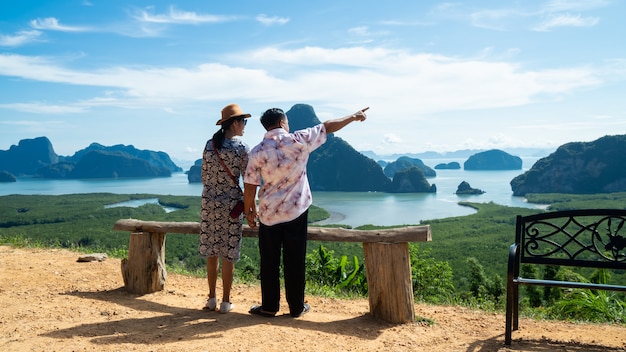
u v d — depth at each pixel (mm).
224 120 3727
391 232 3729
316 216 151750
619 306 5004
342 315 3939
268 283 3682
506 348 3170
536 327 3807
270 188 3523
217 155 3695
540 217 3410
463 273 42438
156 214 128750
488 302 5539
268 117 3545
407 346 3176
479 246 70750
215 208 3746
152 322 3527
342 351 3010
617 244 3178
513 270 3248
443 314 4164
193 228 4445
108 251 7480
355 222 141500
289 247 3592
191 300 4320
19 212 147375
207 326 3426
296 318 3729
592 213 3258
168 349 2902
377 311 3771
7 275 5059
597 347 3225
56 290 4523
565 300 5336
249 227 4047
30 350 2846
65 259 6242
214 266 3883
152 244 4574
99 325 3410
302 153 3502
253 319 3654
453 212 172500
